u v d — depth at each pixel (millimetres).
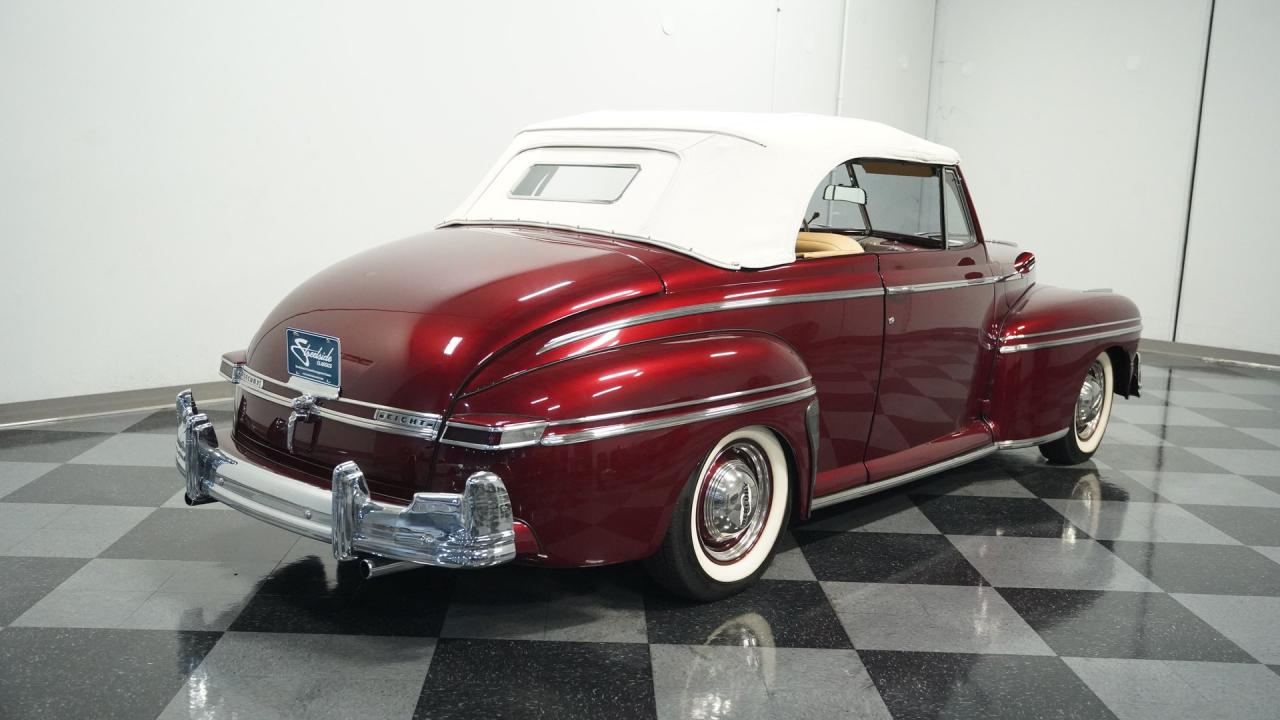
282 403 2488
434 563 2102
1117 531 3451
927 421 3371
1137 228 7305
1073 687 2334
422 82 5191
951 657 2459
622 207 2789
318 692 2170
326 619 2533
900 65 8047
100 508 3289
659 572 2555
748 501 2713
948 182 3406
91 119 4266
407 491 2250
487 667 2307
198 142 4566
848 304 2912
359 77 4977
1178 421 5141
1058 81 7586
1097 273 7566
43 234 4230
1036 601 2828
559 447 2186
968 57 8109
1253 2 6535
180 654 2326
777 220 2773
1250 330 6816
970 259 3477
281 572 2820
